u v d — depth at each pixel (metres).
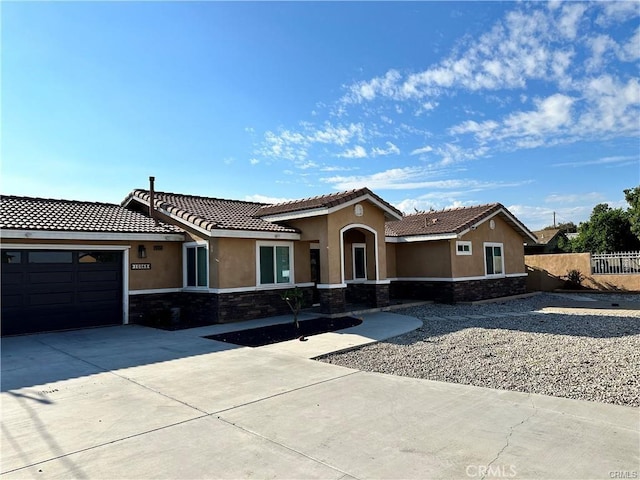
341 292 15.57
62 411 6.20
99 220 15.12
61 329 13.39
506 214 22.12
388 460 4.60
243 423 5.68
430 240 19.89
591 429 5.30
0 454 4.86
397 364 8.85
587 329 12.34
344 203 15.48
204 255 15.13
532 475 4.23
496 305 18.91
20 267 12.74
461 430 5.34
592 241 32.25
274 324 13.69
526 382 7.42
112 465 4.57
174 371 8.37
